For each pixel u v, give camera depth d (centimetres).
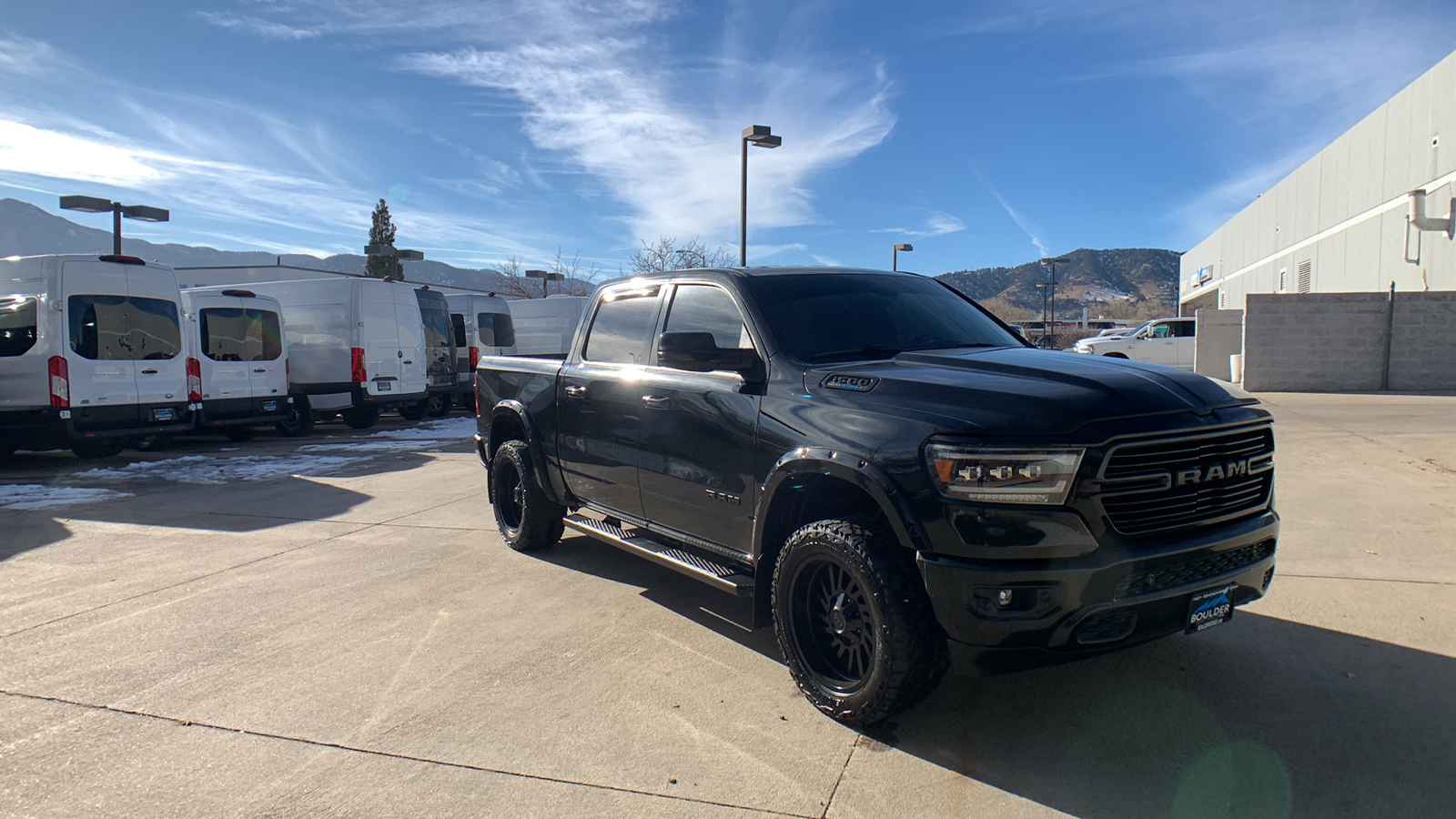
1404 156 2105
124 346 1073
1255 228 3509
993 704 349
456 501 802
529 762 308
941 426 300
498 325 1992
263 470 1014
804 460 342
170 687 377
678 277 476
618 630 444
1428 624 421
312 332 1478
